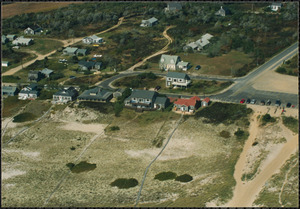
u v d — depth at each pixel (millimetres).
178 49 157250
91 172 84438
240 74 130500
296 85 119312
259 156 84188
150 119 106375
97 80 134875
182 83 123375
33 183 80938
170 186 76250
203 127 100125
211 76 131750
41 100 121375
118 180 79500
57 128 106625
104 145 96625
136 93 112875
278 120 97625
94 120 109188
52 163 89562
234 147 90688
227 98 113250
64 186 79250
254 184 73625
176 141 95688
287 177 73938
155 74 137500
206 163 85312
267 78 126062
